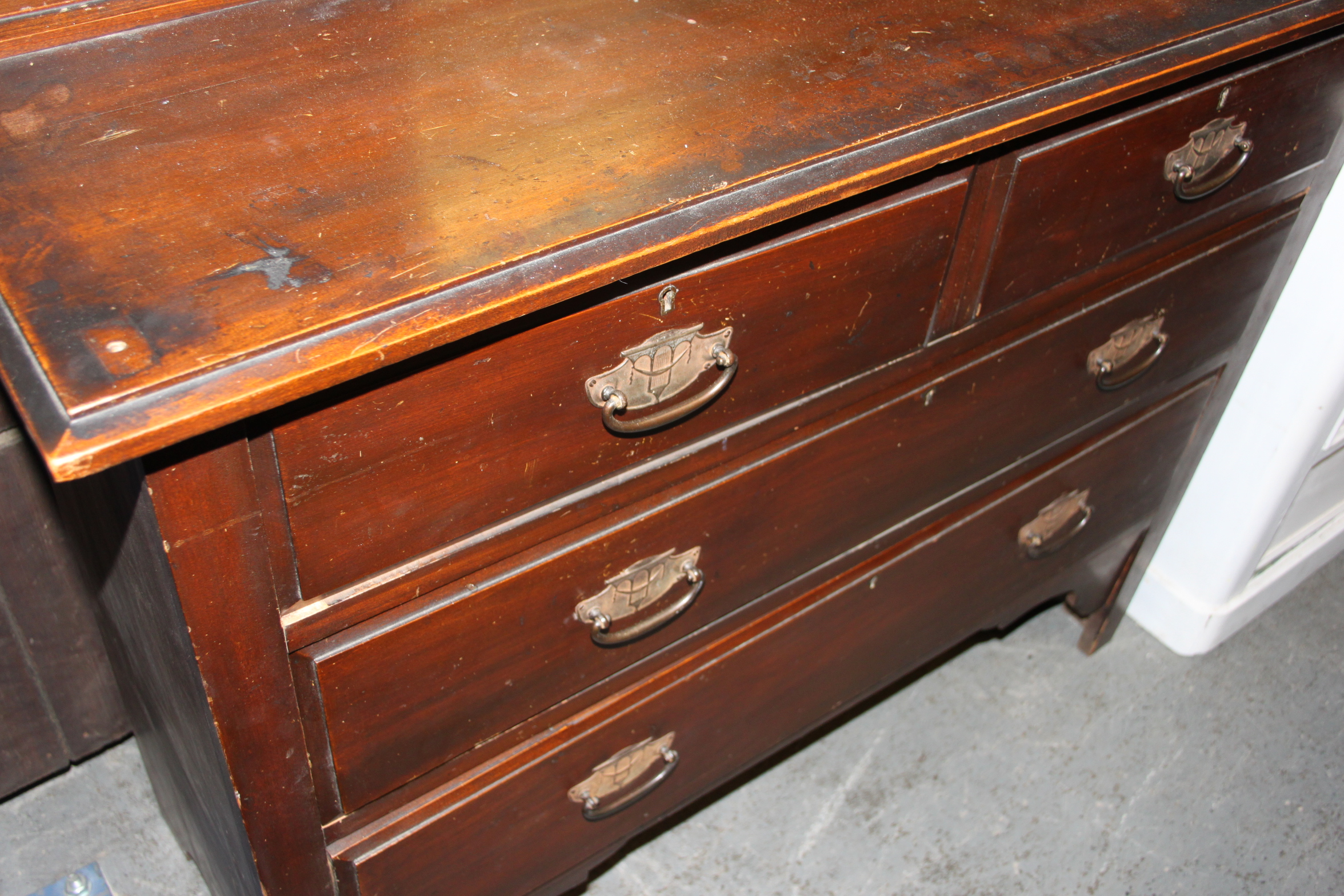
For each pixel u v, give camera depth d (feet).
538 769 2.93
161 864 4.02
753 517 2.95
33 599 3.67
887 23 2.85
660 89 2.52
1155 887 4.21
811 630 3.46
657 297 2.29
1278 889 4.23
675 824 4.27
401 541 2.24
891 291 2.77
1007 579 4.16
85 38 2.53
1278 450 4.49
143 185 2.10
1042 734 4.73
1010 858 4.26
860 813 4.37
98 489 2.32
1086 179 2.96
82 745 4.21
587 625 2.75
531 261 1.99
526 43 2.67
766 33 2.77
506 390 2.18
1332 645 5.24
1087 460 3.97
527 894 3.32
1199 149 3.19
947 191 2.66
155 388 1.67
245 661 2.14
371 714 2.43
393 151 2.24
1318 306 4.14
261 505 1.98
